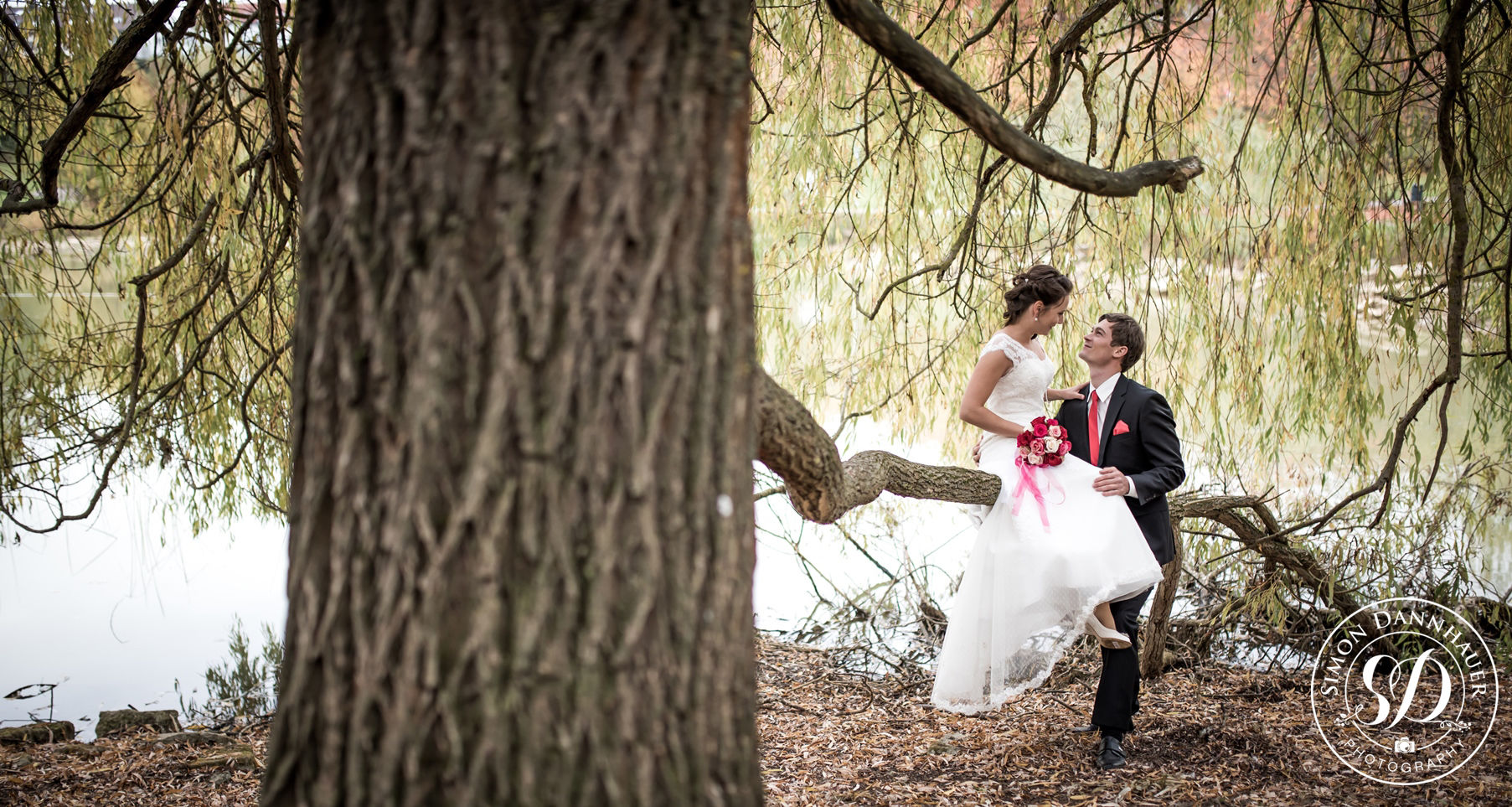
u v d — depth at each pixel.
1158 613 4.52
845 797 3.31
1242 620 5.27
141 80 5.25
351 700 1.32
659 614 1.33
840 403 6.49
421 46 1.26
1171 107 5.63
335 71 1.32
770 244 6.43
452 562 1.27
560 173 1.26
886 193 5.53
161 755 3.70
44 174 3.55
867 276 6.23
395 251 1.28
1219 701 4.19
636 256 1.29
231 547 7.10
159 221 4.91
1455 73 3.36
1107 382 3.86
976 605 3.63
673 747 1.35
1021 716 4.08
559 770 1.29
